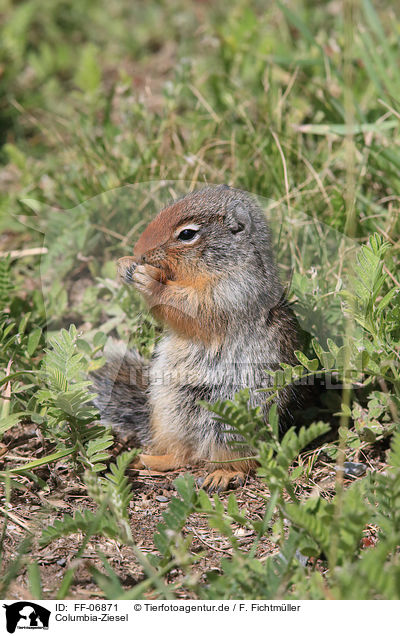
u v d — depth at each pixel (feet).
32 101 54.34
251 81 49.83
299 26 44.60
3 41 59.31
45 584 22.63
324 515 20.71
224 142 42.63
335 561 19.62
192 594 22.22
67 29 65.21
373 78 41.52
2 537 23.32
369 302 27.89
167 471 30.83
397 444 21.57
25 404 29.60
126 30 64.75
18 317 35.50
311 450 30.14
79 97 50.39
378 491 21.85
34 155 49.98
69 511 26.13
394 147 40.93
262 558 23.81
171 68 58.29
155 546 23.17
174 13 65.87
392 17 49.60
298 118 45.29
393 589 17.80
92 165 43.86
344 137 40.91
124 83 49.29
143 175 41.81
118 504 22.65
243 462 30.14
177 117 47.96
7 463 28.45
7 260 34.35
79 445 27.32
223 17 62.13
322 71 48.52
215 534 25.39
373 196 40.45
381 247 28.50
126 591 22.24
